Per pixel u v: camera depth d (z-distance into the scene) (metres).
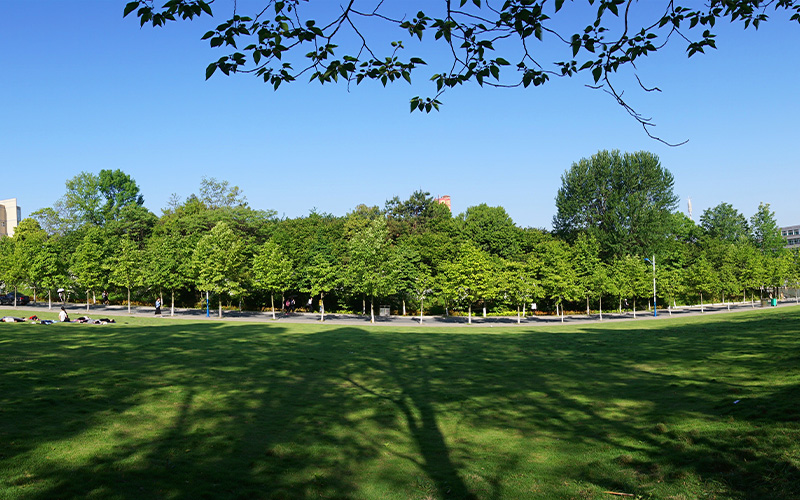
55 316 48.41
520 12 5.96
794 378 13.91
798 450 8.63
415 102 7.30
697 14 7.16
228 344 26.34
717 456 9.03
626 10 6.12
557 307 62.16
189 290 67.06
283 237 66.75
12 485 7.83
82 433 10.67
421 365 21.59
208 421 12.27
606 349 25.75
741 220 102.69
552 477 8.96
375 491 8.48
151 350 22.84
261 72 6.87
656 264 71.50
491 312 65.38
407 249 62.53
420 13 6.15
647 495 7.88
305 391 16.17
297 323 46.38
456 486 8.67
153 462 9.28
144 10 6.06
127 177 88.06
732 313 58.06
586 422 12.42
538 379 18.22
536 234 75.81
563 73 7.16
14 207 106.00
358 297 62.16
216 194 87.19
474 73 6.91
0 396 12.99
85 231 73.19
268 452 10.20
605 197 75.19
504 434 11.78
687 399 13.47
